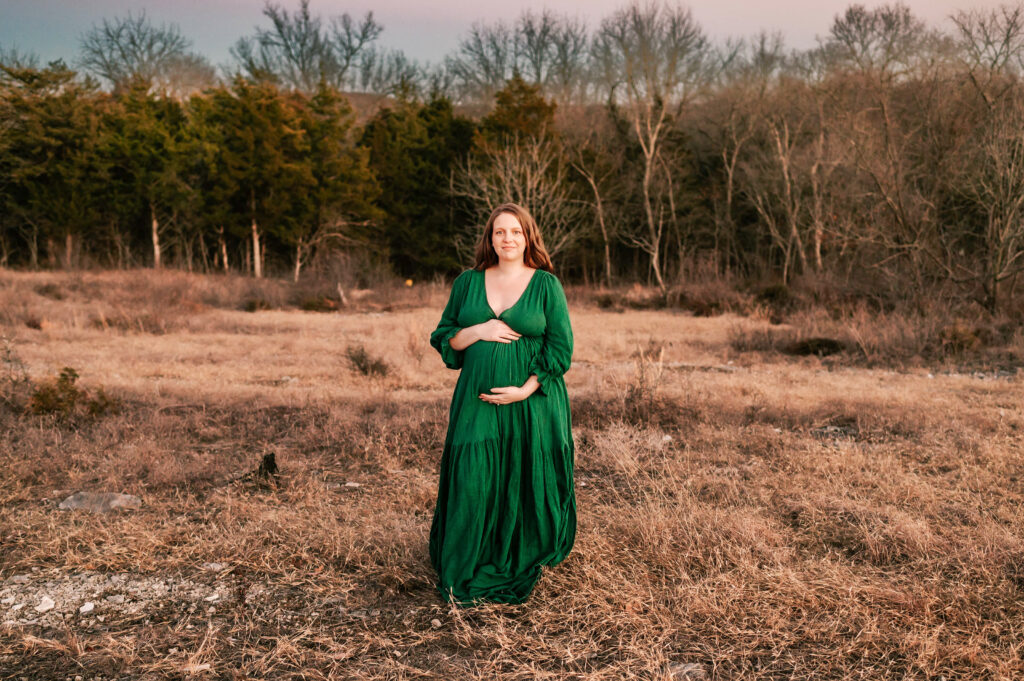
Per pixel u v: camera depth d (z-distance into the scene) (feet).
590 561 11.91
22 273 100.89
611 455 18.40
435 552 11.34
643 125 124.67
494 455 10.72
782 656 9.21
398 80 197.06
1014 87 59.36
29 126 115.44
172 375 31.53
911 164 70.03
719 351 42.80
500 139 114.01
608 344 43.47
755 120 117.80
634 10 107.96
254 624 10.05
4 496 15.08
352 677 8.71
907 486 15.42
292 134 112.16
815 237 92.22
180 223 121.90
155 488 15.96
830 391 27.22
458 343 11.06
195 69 190.60
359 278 101.50
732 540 12.50
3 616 10.23
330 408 23.45
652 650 9.22
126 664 9.04
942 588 10.86
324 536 12.82
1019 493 15.24
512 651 9.30
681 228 122.01
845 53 95.61
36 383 24.88
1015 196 54.90
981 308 55.67
